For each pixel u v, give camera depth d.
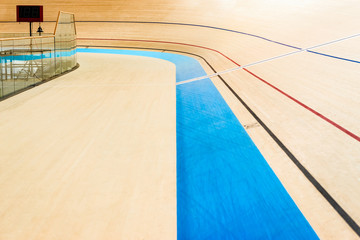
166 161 2.90
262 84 5.88
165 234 1.86
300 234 1.94
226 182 2.62
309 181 2.50
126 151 3.13
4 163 2.80
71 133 3.64
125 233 1.87
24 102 5.05
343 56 6.54
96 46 16.06
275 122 3.88
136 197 2.27
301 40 9.30
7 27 18.38
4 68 6.45
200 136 3.68
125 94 5.79
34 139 3.41
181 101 5.32
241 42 11.98
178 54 13.56
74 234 1.85
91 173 2.64
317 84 5.11
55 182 2.47
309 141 3.21
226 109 4.68
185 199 2.38
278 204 2.26
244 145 3.35
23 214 2.04
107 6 18.80
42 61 7.09
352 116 3.60
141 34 16.59
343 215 2.06
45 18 18.61
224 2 17.77
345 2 12.43
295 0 15.09
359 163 2.64
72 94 5.73
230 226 2.06
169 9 17.97
